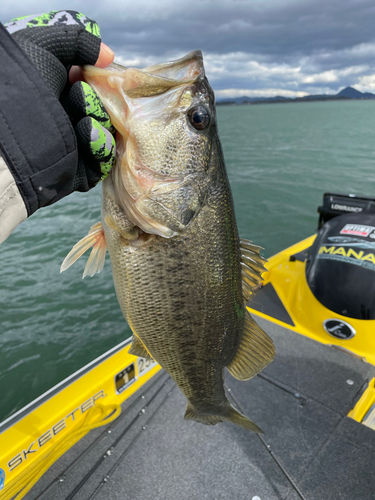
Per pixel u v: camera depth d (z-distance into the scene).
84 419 0.49
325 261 0.67
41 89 0.18
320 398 0.55
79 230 1.80
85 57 0.22
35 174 0.19
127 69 0.25
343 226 0.71
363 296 0.60
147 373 0.59
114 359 0.56
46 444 0.45
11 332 1.05
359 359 0.61
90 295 1.23
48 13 0.21
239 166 3.67
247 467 0.46
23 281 1.32
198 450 0.48
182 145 0.27
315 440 0.49
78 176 0.23
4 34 0.18
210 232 0.30
